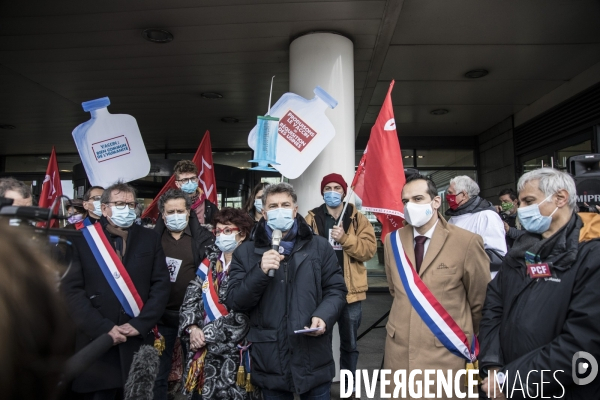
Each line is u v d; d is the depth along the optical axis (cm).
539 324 188
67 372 68
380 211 368
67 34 491
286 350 239
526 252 199
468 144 1030
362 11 445
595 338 170
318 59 484
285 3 431
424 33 537
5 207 87
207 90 678
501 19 503
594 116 645
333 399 374
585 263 181
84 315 245
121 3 429
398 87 721
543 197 195
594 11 485
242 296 237
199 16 456
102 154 400
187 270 344
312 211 403
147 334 271
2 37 496
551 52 593
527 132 829
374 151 378
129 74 609
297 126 415
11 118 797
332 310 242
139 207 407
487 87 724
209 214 439
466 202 372
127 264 276
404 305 245
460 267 239
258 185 410
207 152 540
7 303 56
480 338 216
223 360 272
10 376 55
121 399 271
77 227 412
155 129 896
